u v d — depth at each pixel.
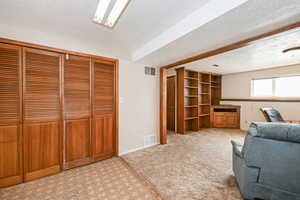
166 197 1.53
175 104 4.50
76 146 2.22
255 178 1.33
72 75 2.17
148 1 1.36
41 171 1.93
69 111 2.15
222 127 4.98
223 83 5.34
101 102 2.48
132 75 2.88
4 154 1.72
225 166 2.23
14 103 1.76
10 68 1.73
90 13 1.54
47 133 1.98
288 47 2.44
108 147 2.58
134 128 2.93
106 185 1.75
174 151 2.88
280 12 1.25
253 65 3.83
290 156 1.17
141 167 2.21
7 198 1.53
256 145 1.29
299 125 1.16
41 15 1.58
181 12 1.55
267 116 3.06
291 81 3.87
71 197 1.54
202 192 1.60
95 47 2.37
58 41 2.03
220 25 1.46
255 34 1.68
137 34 2.07
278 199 1.24
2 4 1.38
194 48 2.12
